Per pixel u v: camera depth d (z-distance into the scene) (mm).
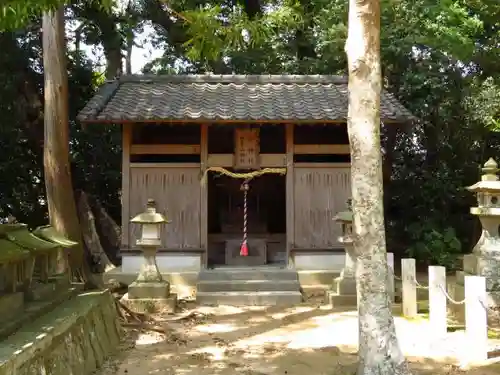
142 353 6422
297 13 8305
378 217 5039
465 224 15359
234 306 9539
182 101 11211
